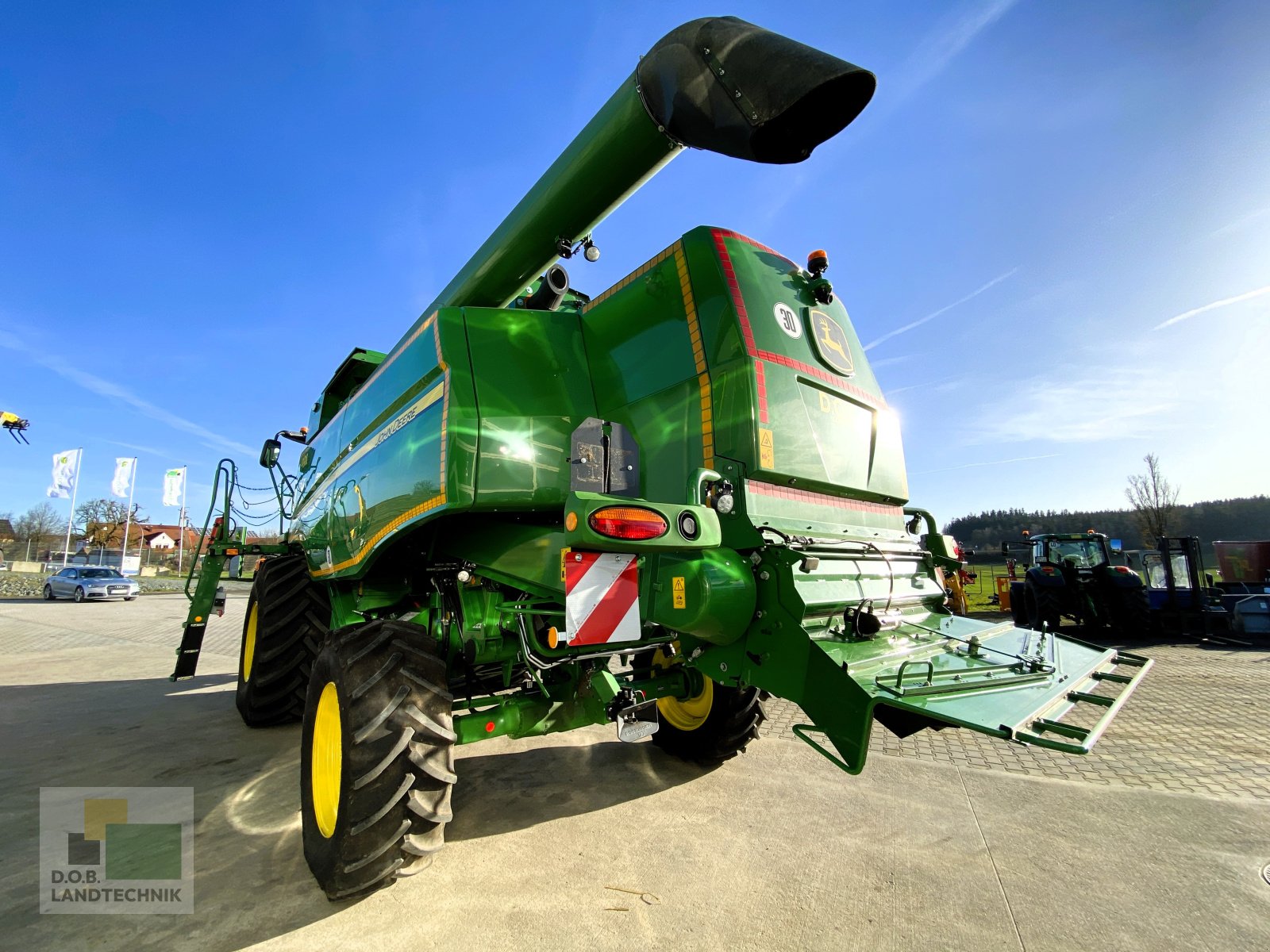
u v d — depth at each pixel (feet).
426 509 9.57
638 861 9.25
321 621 16.69
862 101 6.88
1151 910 7.89
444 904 8.09
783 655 7.09
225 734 16.62
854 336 11.35
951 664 7.48
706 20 7.95
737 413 8.35
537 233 10.79
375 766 7.57
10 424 92.48
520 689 12.46
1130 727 16.53
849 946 7.17
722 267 8.93
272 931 7.51
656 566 7.52
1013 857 9.31
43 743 15.85
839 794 11.87
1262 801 11.37
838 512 9.83
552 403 10.16
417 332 11.30
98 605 67.36
